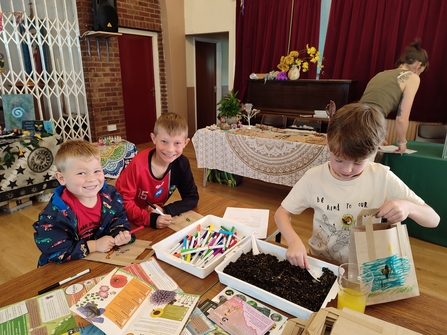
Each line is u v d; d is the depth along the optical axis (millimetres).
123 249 1053
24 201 2949
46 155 2963
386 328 532
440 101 3729
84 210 1082
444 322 730
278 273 891
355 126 824
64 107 4734
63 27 4203
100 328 653
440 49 3605
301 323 636
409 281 792
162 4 5250
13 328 689
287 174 2910
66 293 807
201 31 5574
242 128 3432
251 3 4922
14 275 1972
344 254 1083
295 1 4523
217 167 3371
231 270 897
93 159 1024
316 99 4195
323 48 4531
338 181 1039
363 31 4055
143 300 736
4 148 2684
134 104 5352
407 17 3770
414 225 2363
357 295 713
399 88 2246
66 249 985
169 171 1433
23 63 3994
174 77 5648
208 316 738
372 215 805
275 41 4836
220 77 6762
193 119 6270
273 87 4520
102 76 4684
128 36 5027
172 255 974
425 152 2314
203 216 1312
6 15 3654
